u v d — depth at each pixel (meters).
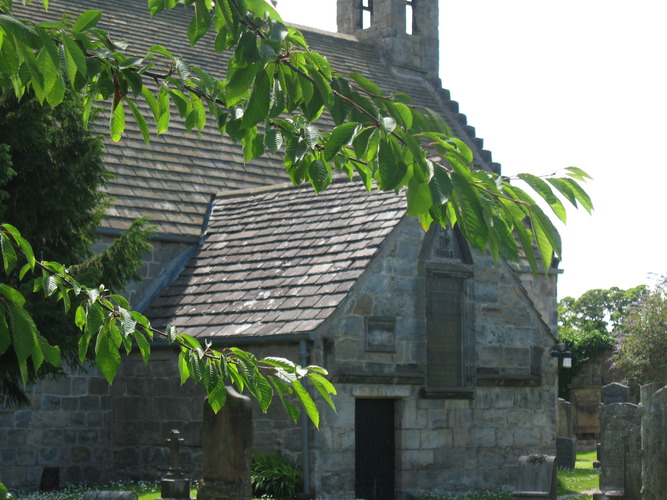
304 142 4.88
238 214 23.59
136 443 20.66
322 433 17.97
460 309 20.42
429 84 35.53
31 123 15.27
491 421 20.69
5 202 15.66
